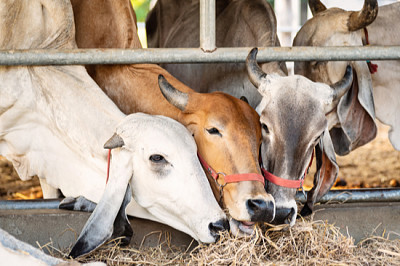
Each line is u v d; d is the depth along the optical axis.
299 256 3.72
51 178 4.42
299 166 3.76
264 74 3.94
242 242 3.63
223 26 5.66
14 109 4.38
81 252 3.54
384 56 4.27
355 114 5.04
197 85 5.64
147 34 7.30
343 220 4.39
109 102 4.23
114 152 3.76
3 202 4.31
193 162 3.67
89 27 4.93
